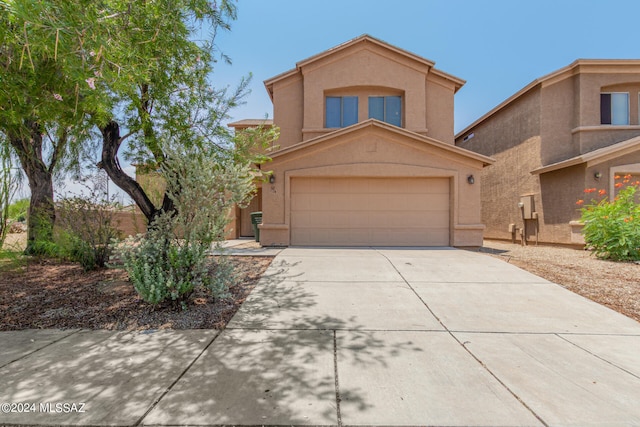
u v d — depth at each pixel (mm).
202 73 7574
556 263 8609
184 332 4527
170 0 5344
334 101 14023
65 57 3676
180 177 5492
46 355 3863
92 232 7984
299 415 2789
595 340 4270
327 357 3807
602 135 12820
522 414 2801
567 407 2889
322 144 11273
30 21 3131
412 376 3402
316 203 11578
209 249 5781
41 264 8734
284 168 11406
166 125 7324
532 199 14156
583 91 12961
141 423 2691
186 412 2820
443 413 2816
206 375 3410
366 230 11523
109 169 7273
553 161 13414
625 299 5766
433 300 5785
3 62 4312
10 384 3250
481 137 18484
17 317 5078
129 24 4898
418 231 11523
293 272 7531
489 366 3607
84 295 6094
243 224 17547
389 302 5695
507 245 14336
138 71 5078
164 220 5598
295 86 14086
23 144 8383
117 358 3785
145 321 4910
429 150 11297
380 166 11305
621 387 3197
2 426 2680
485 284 6656
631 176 11711
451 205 11430
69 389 3162
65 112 5230
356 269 7789
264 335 4418
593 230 9539
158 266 5305
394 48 13508
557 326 4723
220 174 5738
